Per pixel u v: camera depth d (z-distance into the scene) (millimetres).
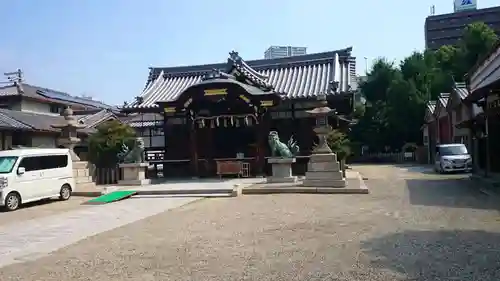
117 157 22391
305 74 27594
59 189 16188
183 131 25938
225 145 25156
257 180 20984
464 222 9188
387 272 5770
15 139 26312
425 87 46438
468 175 23266
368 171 29219
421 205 11930
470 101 18250
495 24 72188
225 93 22500
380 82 48719
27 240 9047
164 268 6387
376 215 10500
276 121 25141
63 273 6332
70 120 18922
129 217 11805
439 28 75438
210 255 7066
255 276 5820
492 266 5855
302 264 6320
